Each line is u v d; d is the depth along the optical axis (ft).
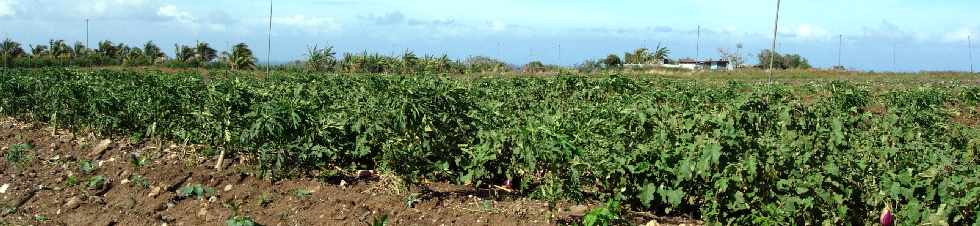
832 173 19.40
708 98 53.31
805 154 20.43
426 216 22.70
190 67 190.29
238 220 21.98
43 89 46.55
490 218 22.24
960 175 19.29
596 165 22.41
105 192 27.12
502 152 25.91
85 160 32.17
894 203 19.54
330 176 27.63
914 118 38.22
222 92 32.35
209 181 27.07
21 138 39.93
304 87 47.60
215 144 32.27
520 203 24.14
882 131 31.76
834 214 19.39
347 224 22.38
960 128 34.78
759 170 19.99
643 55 228.02
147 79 42.88
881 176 20.01
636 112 26.50
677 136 23.91
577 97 55.06
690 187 21.52
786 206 19.43
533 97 55.57
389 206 23.65
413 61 146.41
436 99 27.04
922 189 19.27
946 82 130.93
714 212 20.68
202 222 23.34
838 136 25.67
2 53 188.85
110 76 59.62
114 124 37.91
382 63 143.84
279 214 23.59
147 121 37.29
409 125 26.50
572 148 22.29
